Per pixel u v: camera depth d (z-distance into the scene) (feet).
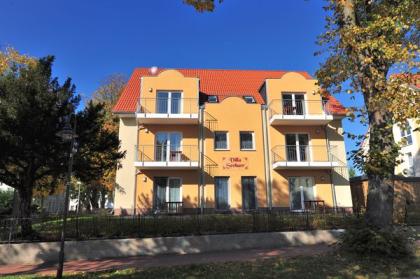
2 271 33.22
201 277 27.17
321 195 73.46
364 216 33.83
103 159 46.32
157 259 36.27
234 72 96.22
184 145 73.10
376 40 31.35
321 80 37.93
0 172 42.83
